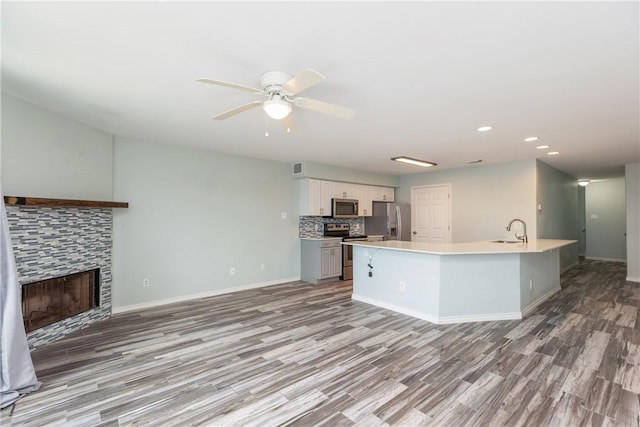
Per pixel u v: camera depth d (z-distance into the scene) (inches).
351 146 180.9
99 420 76.7
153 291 172.9
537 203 218.7
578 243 339.3
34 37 72.0
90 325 141.9
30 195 116.6
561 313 157.9
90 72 90.1
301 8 61.2
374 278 174.1
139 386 91.6
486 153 198.7
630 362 104.3
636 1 58.7
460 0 58.6
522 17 64.1
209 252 195.2
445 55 79.8
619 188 339.3
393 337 127.0
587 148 183.6
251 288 214.8
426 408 80.7
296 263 243.0
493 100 110.0
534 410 79.7
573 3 59.6
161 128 145.9
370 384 92.0
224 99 110.5
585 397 85.0
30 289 119.0
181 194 183.6
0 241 86.7
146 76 92.5
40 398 85.7
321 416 77.9
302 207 241.8
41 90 103.5
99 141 148.6
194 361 106.9
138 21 65.8
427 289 147.9
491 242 187.6
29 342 115.6
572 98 107.8
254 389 89.8
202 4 60.1
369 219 287.6
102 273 150.3
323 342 122.2
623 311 160.9
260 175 221.3
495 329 135.7
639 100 109.3
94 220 146.3
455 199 262.5
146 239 170.6
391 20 65.1
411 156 209.5
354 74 90.3
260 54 79.4
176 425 74.8
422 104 113.8
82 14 63.2
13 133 110.2
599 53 78.5
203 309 166.1
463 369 100.4
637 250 233.3
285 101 87.7
